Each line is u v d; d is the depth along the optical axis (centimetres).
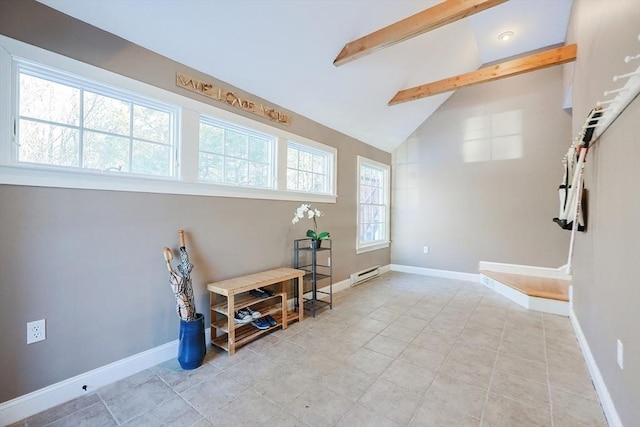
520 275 418
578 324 257
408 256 527
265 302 302
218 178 259
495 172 444
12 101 153
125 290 196
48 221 164
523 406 167
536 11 333
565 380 193
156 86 208
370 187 503
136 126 205
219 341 240
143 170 209
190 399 173
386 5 264
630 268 131
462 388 184
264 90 286
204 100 239
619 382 142
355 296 382
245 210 277
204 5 198
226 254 260
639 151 123
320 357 223
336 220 406
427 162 504
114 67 187
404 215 530
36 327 160
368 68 330
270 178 308
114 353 191
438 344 245
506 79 435
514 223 430
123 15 182
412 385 187
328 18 250
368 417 158
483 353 229
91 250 180
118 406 167
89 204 179
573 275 294
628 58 108
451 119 481
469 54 408
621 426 137
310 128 356
